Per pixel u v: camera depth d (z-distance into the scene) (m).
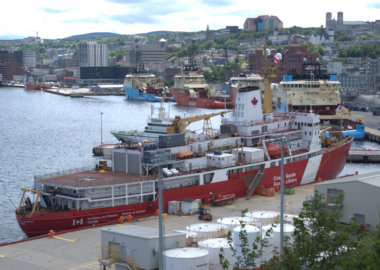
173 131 136.88
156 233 69.06
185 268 63.62
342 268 48.12
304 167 129.62
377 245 48.22
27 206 98.19
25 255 79.25
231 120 135.00
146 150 106.62
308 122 133.25
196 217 98.81
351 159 181.75
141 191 99.88
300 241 53.25
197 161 112.00
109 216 95.44
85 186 94.25
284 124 135.62
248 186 117.50
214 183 110.81
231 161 115.06
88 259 77.00
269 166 121.25
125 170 108.88
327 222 53.19
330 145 145.38
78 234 89.19
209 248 69.75
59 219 91.25
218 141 121.81
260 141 128.75
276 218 85.88
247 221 83.38
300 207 105.44
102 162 113.50
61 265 74.81
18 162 180.12
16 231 101.75
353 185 82.94
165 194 102.62
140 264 66.69
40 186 100.06
